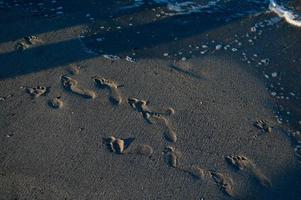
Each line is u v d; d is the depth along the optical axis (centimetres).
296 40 323
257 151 250
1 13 334
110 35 319
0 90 274
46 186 226
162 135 254
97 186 227
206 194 227
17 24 324
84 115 262
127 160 240
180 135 255
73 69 292
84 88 279
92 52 305
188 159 243
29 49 304
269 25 335
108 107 268
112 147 246
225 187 231
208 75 293
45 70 290
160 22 334
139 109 268
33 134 250
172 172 236
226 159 244
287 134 260
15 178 228
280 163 245
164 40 318
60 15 334
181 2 355
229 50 313
